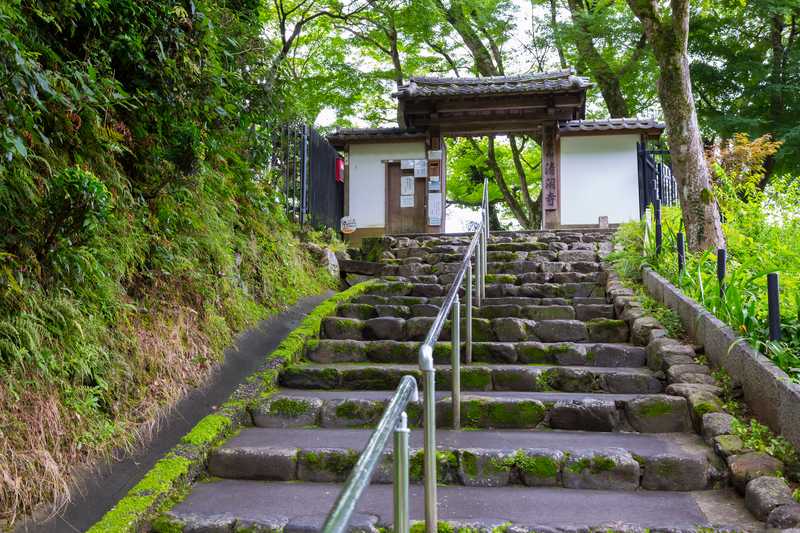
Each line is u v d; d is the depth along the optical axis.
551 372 4.10
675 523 2.54
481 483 3.04
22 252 2.83
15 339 2.69
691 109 6.14
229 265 4.71
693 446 3.18
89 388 3.00
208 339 4.05
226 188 5.16
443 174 11.47
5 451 2.44
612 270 6.38
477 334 5.00
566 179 11.34
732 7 13.84
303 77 13.79
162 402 3.38
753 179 8.75
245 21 5.75
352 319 5.25
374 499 2.87
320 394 4.05
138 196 3.99
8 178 2.77
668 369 3.93
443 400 3.68
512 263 7.01
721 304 4.11
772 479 2.67
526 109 10.82
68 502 2.53
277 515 2.69
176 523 2.63
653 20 6.20
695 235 6.00
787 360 3.25
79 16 3.32
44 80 2.74
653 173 10.81
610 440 3.33
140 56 3.77
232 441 3.40
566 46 15.56
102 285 3.29
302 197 7.75
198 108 4.43
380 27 13.25
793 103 14.17
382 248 8.59
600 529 2.50
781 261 5.56
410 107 10.78
